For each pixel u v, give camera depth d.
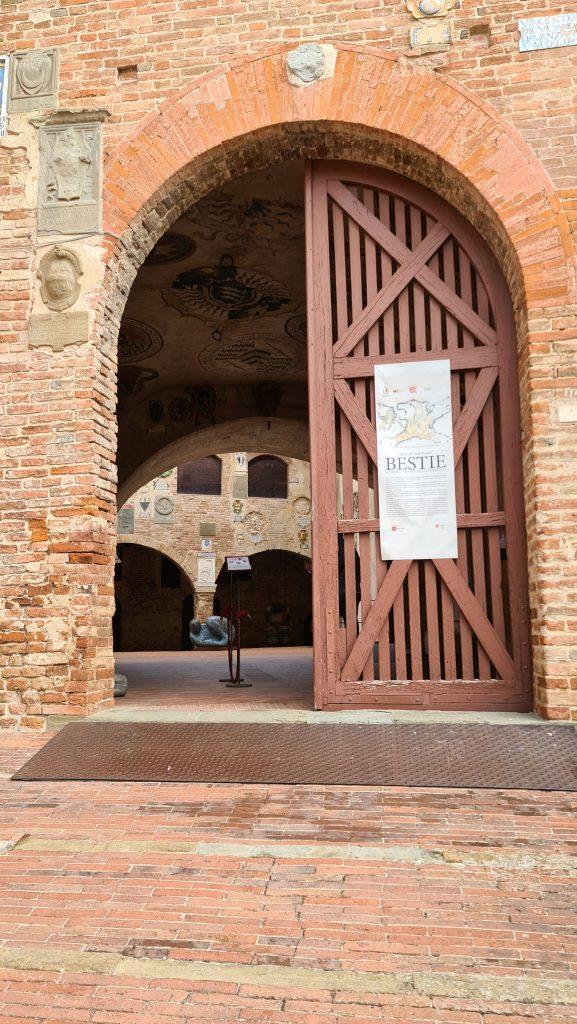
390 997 3.02
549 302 6.62
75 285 7.26
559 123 6.84
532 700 6.68
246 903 3.78
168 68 7.47
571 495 6.38
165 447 15.94
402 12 7.17
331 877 4.04
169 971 3.22
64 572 6.91
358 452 7.20
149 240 7.76
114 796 5.22
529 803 4.93
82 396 7.10
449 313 7.24
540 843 4.38
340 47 7.19
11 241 7.43
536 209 6.74
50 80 7.63
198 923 3.60
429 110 7.00
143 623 32.53
